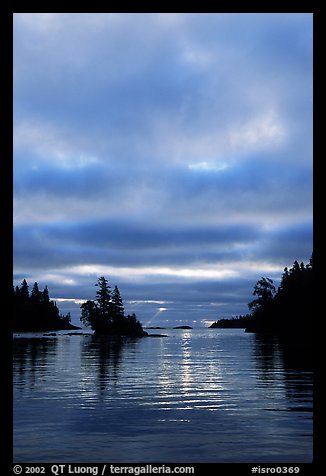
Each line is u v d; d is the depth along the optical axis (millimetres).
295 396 17109
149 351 50719
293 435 11336
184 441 10844
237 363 32469
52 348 57250
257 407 14930
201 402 15914
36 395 17516
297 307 106562
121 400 16406
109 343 76500
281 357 38156
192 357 40094
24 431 11805
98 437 11211
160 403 15773
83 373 25672
